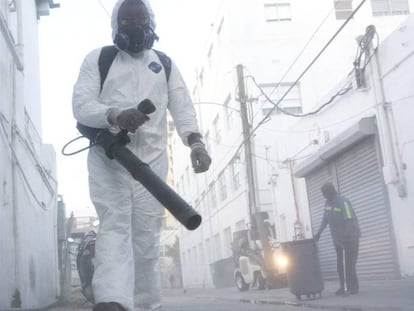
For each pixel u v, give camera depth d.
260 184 22.42
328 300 7.48
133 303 2.78
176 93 3.15
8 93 7.64
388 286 9.34
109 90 2.94
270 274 14.98
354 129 13.23
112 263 2.72
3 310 6.00
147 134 2.96
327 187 8.27
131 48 2.96
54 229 13.18
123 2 2.94
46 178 11.56
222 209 28.27
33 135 11.11
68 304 9.68
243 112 19.45
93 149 2.92
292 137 18.50
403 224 12.04
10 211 7.28
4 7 7.80
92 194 2.90
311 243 8.12
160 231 3.12
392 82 12.20
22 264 7.83
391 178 12.12
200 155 2.97
